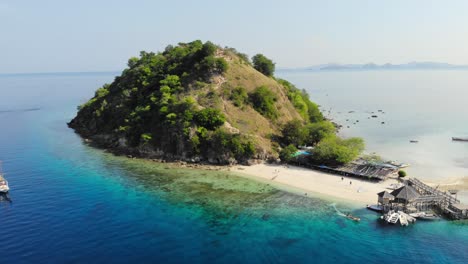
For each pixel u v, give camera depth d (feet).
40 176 326.65
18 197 275.59
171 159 377.91
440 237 217.36
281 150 380.99
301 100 559.38
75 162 373.61
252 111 432.66
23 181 312.71
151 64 539.29
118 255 195.62
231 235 219.82
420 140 487.61
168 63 526.16
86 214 246.06
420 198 248.73
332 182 309.42
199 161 369.30
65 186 300.81
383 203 249.14
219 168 351.05
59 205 260.62
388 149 438.40
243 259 193.88
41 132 542.16
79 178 321.73
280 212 252.21
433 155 407.03
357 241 213.87
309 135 427.33
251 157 367.66
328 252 202.39
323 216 245.86
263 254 199.21
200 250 201.98
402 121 638.53
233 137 366.43
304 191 290.76
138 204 264.31
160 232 221.87
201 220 239.30
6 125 607.37
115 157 393.70
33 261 188.75
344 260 195.00
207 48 485.15
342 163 341.62
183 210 254.68
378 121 643.86
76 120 598.34
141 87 504.02
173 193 286.66
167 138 386.93
